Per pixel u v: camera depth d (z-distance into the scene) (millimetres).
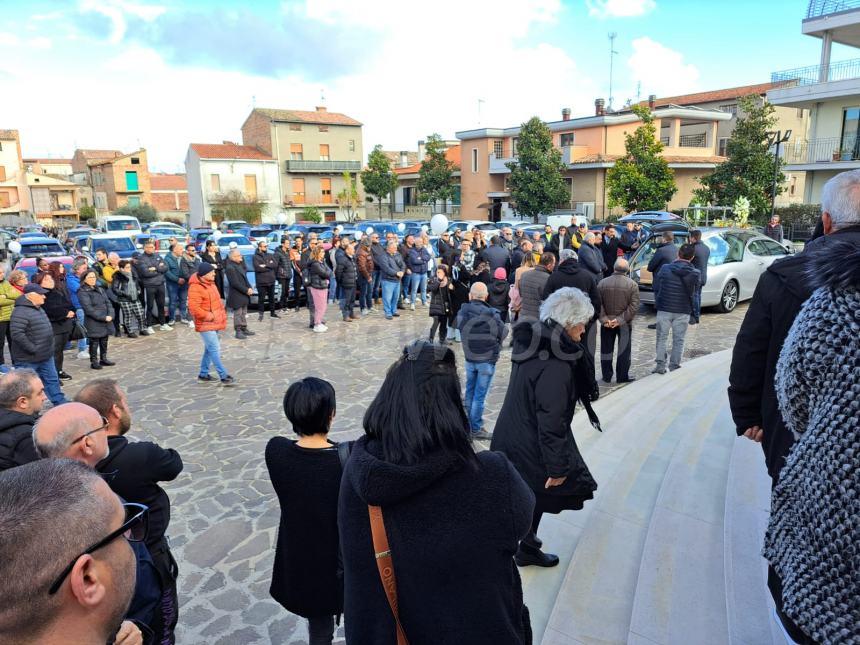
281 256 12891
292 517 2473
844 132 22312
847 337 1264
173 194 61812
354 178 50406
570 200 32875
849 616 1227
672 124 33750
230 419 6531
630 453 4562
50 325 7102
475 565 1338
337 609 2523
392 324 11750
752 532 2891
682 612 2586
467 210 40656
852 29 21422
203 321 7727
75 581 986
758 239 11977
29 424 3098
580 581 3043
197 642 3115
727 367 7273
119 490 2338
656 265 9461
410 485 1311
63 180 60781
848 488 1223
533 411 3025
